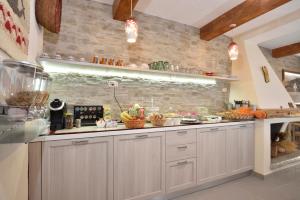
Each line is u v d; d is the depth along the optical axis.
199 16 3.00
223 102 3.73
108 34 2.55
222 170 2.63
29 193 1.50
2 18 0.76
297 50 3.95
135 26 1.93
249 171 3.01
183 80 3.12
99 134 1.77
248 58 3.57
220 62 3.68
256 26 3.32
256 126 3.00
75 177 1.68
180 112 3.03
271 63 4.42
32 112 0.76
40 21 1.71
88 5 2.44
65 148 1.64
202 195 2.32
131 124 2.02
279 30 3.15
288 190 2.45
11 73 0.73
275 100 3.65
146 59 2.85
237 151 2.81
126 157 1.91
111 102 2.54
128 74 2.63
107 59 2.37
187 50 3.26
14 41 0.94
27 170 1.46
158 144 2.10
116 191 1.85
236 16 2.72
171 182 2.18
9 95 0.71
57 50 2.24
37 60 1.82
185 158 2.29
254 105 3.37
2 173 0.87
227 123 2.69
